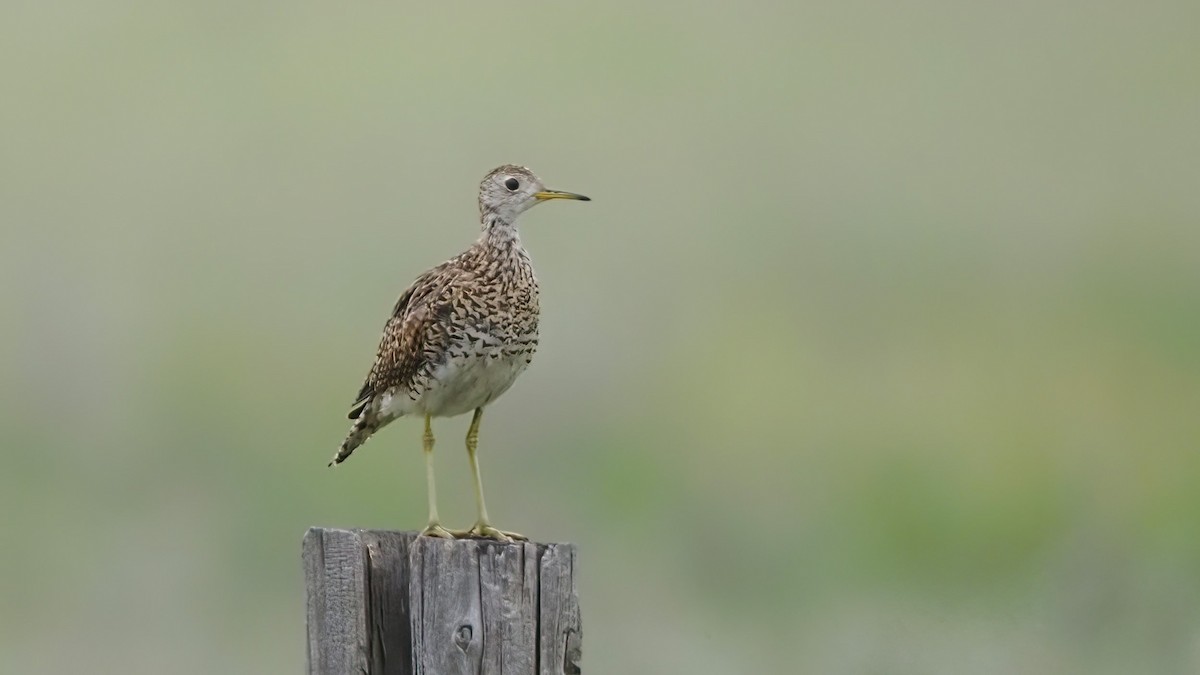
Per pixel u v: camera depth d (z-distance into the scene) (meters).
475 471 11.52
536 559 8.64
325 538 8.74
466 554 8.60
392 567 8.77
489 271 11.53
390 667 8.73
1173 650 15.72
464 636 8.57
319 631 8.72
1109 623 16.20
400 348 11.48
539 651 8.60
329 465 12.11
